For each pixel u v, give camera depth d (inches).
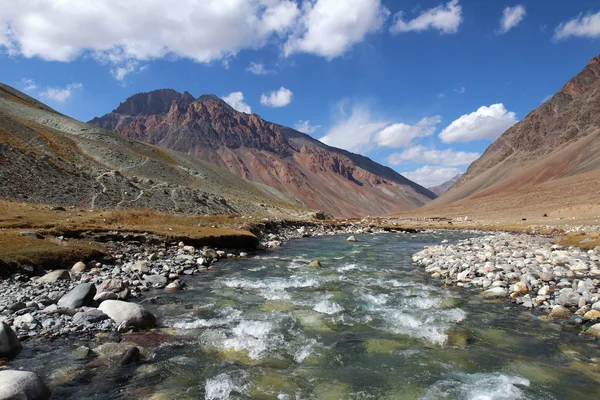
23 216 1195.3
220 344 451.5
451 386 359.6
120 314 500.4
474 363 410.0
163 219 1678.2
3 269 680.4
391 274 920.3
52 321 480.4
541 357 422.0
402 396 342.0
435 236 2338.8
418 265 1071.6
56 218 1262.3
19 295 576.7
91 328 476.1
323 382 366.9
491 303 641.6
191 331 492.1
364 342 467.8
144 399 325.1
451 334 493.4
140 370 378.6
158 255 1026.7
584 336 480.1
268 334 490.9
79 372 366.6
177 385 350.9
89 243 992.9
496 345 457.7
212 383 356.8
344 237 2233.0
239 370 386.3
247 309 598.5
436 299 663.1
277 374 380.8
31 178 2060.8
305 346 453.7
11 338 403.9
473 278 834.2
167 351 426.6
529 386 358.6
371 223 4037.9
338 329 514.3
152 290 716.0
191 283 785.6
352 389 354.0
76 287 582.9
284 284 786.2
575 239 1422.2
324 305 624.4
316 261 1047.6
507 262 977.5
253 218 2287.2
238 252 1288.1
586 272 821.2
